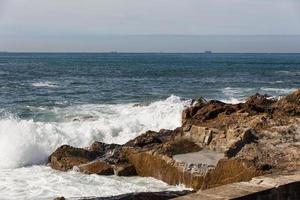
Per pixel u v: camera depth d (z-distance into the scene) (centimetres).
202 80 6950
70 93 4744
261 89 5394
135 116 2830
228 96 4534
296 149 1719
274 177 966
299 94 2356
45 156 2155
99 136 2466
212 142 1944
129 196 1259
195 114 2314
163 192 1302
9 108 3475
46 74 8062
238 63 15538
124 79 7031
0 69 9669
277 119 2064
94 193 1623
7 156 2070
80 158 2008
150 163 1866
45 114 3156
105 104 3738
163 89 5362
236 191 871
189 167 1731
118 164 1922
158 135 2177
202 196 841
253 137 1859
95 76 7719
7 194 1597
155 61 17788
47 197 1568
